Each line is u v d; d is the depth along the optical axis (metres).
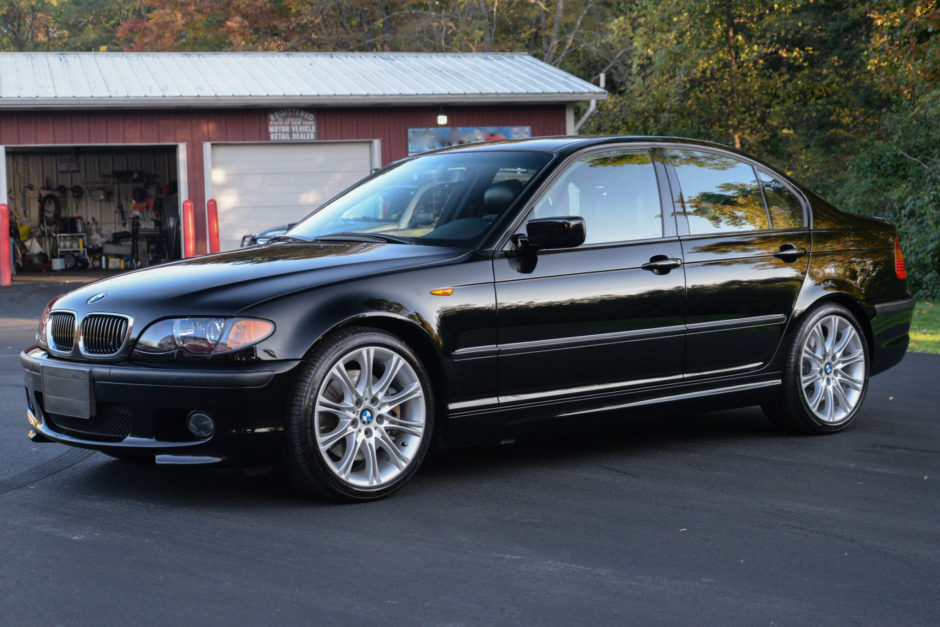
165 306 4.09
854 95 27.97
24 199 26.39
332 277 4.23
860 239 5.96
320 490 4.15
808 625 2.96
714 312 5.22
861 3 27.34
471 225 4.71
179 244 25.08
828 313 5.71
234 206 20.39
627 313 4.89
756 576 3.38
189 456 3.98
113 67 20.98
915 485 4.61
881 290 6.01
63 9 49.03
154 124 19.73
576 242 4.49
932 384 7.57
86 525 3.92
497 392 4.56
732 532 3.87
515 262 4.60
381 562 3.49
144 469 4.86
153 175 27.44
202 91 19.66
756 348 5.43
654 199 5.14
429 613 3.02
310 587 3.24
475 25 35.03
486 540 3.75
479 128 21.33
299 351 4.02
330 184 20.84
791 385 5.57
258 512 4.10
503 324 4.53
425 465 4.97
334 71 22.00
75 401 4.23
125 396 4.07
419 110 21.02
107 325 4.20
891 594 3.22
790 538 3.81
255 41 34.94
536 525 3.94
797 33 29.36
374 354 4.23
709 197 5.38
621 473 4.81
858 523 4.00
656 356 5.02
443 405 4.45
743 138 27.44
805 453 5.27
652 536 3.81
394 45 36.38
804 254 5.65
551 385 4.70
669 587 3.27
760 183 5.67
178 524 3.93
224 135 20.12
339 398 4.21
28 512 4.10
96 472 4.80
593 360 4.80
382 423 4.28
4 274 18.55
